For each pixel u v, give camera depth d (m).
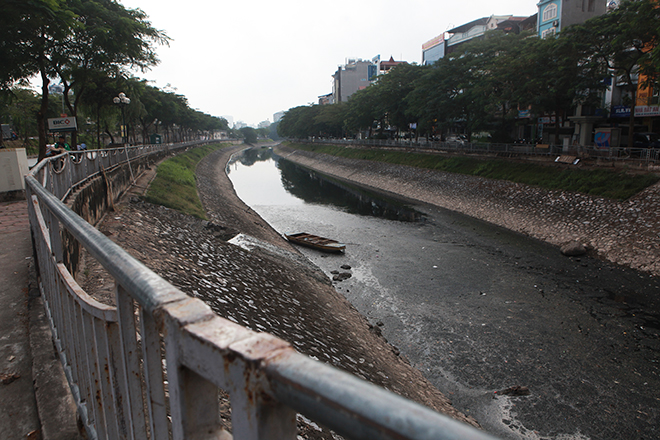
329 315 12.56
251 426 0.73
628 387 10.52
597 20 24.78
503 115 37.75
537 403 9.98
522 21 51.56
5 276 5.13
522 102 30.58
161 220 16.86
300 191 44.72
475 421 9.37
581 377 10.91
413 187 40.25
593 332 13.07
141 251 11.29
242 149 138.50
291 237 23.55
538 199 26.77
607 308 14.62
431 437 0.44
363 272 18.55
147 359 1.14
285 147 124.06
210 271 12.10
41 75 19.75
